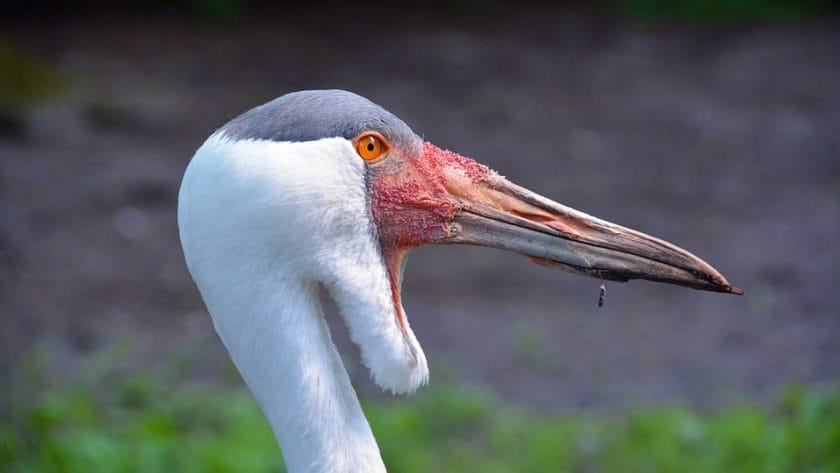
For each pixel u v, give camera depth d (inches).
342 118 190.5
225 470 355.3
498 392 454.3
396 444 392.8
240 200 181.8
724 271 575.2
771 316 529.3
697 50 954.1
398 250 205.2
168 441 368.8
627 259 207.6
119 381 438.3
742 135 772.0
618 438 402.3
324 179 185.8
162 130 747.4
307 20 1007.6
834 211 650.8
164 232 596.1
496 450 398.0
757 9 1038.4
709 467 378.0
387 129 197.9
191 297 526.3
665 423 405.4
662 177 703.7
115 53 896.9
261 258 184.1
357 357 472.7
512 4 1070.4
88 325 490.9
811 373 474.6
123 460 358.3
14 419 393.1
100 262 556.1
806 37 975.0
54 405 393.4
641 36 989.2
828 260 586.9
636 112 815.1
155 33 952.9
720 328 519.8
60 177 659.4
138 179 659.4
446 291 550.9
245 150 182.4
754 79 880.9
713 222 639.1
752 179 701.3
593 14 1045.8
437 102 826.8
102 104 772.0
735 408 430.3
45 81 784.9
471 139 756.6
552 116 804.0
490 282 564.1
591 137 768.3
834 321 521.7
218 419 408.2
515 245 208.8
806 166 721.0
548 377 469.7
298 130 185.8
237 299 185.3
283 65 895.1
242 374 191.2
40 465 354.0
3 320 489.4
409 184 202.8
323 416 187.8
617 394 456.1
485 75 884.6
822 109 818.8
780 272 573.3
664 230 625.6
